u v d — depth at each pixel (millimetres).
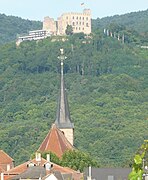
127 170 173250
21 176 161625
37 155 183500
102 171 173000
